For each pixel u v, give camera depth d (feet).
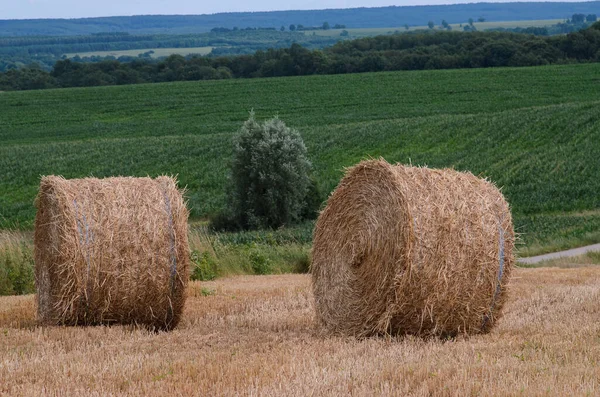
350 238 43.01
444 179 41.37
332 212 44.42
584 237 122.72
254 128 173.78
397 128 253.03
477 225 40.60
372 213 41.60
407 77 401.70
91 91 402.31
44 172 214.90
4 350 38.29
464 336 41.24
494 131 236.43
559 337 39.47
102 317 43.93
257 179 171.22
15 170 218.38
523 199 166.61
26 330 43.57
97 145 252.62
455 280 40.06
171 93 382.63
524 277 69.15
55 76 509.35
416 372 31.32
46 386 30.60
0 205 180.14
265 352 37.52
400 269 39.58
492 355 35.40
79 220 42.65
